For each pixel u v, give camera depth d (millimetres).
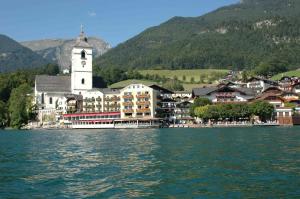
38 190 44656
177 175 51844
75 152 84750
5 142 122188
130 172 55312
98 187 45844
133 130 197250
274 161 62250
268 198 39062
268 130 163625
